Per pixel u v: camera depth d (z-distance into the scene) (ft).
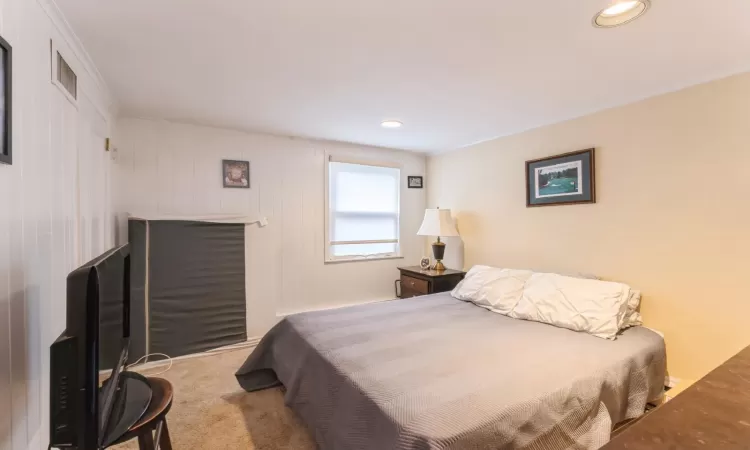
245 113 8.70
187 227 9.42
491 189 11.20
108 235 7.87
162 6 4.30
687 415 2.06
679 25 4.67
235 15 4.50
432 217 11.99
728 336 6.31
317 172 11.78
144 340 8.87
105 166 7.52
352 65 5.98
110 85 6.89
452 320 7.43
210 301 9.74
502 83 6.75
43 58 4.21
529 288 8.03
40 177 4.13
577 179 8.64
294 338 6.75
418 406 4.03
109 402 3.56
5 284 3.36
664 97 7.13
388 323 7.18
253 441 5.85
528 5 4.25
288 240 11.30
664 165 7.13
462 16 4.50
